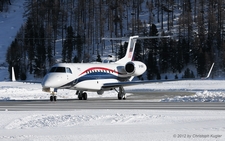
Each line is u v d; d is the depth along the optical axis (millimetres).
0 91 115750
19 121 44500
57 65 83562
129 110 56812
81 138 33812
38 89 127750
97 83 88875
